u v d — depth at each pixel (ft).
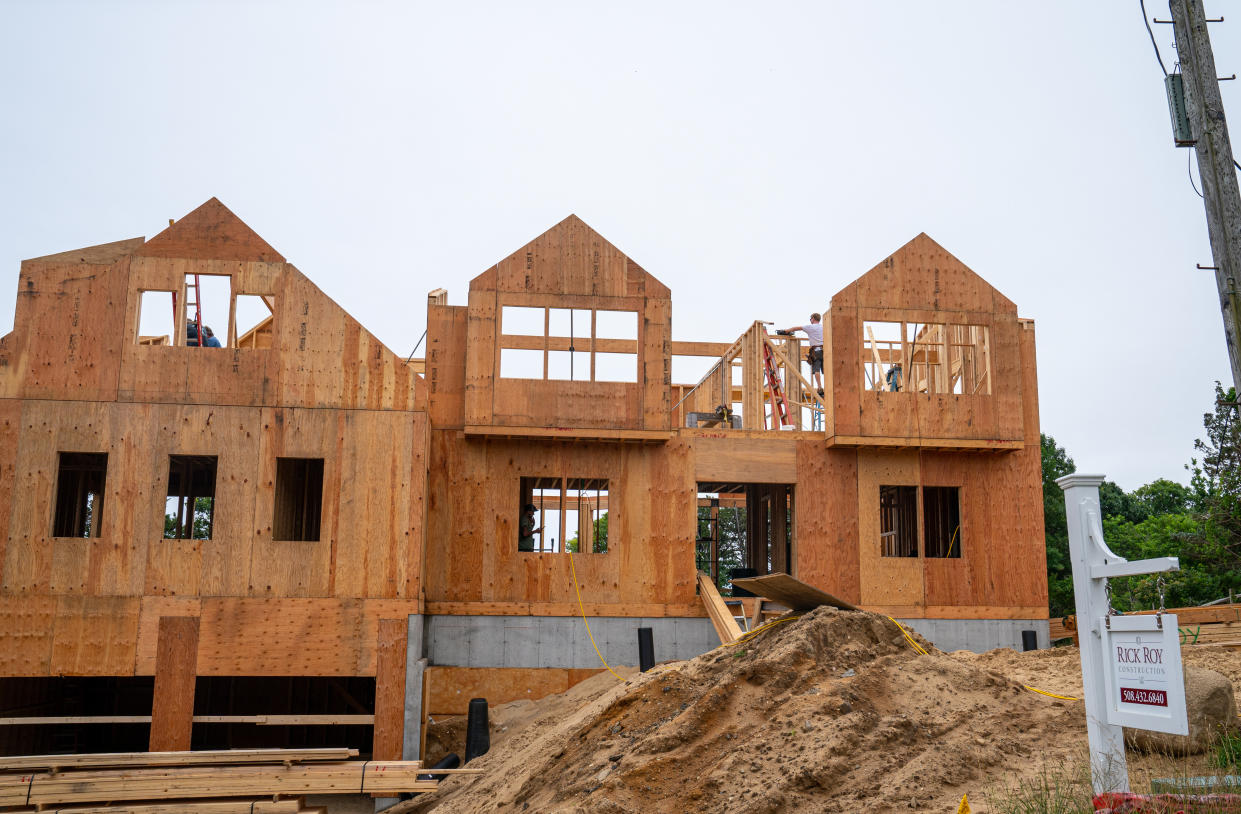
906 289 60.44
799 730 28.17
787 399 68.80
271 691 63.16
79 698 62.13
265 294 53.67
